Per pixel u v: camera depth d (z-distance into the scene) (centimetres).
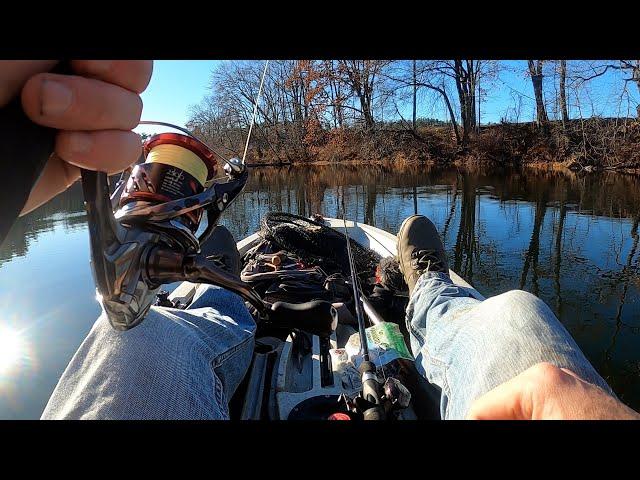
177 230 67
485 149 1553
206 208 77
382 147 1802
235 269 216
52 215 501
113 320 64
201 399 93
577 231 543
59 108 38
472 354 105
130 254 59
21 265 369
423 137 1789
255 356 163
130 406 82
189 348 102
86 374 88
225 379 115
